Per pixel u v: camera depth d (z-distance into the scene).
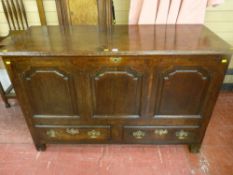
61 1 1.52
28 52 0.99
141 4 1.42
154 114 1.25
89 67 1.05
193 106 1.20
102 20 1.57
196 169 1.32
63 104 1.20
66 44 1.10
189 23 1.44
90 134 1.35
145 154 1.43
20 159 1.40
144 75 1.08
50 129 1.32
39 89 1.14
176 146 1.49
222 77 1.07
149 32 1.29
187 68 1.05
